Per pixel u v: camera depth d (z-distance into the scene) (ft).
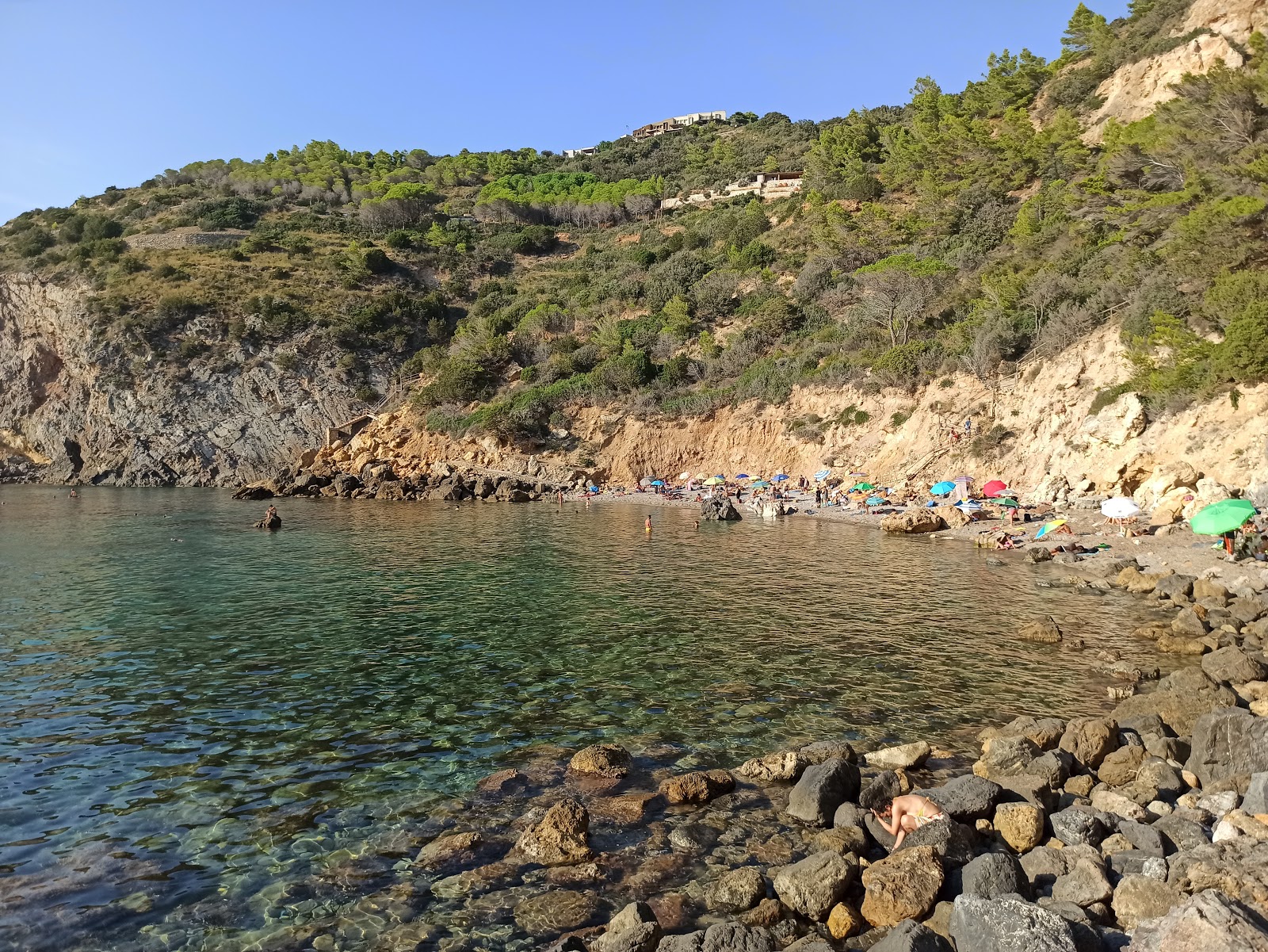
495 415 240.53
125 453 274.57
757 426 220.64
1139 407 128.67
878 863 28.43
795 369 222.69
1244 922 20.38
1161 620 69.62
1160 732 41.19
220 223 392.88
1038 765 36.47
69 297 302.45
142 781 38.52
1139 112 236.22
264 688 52.75
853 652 60.90
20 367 295.07
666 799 36.37
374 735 44.70
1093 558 99.60
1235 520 84.64
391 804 36.17
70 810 35.37
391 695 51.52
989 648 61.87
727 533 137.69
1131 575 84.58
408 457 247.70
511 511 180.75
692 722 46.70
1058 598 80.02
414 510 184.55
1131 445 128.57
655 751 42.55
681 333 266.36
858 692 51.70
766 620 71.72
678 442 230.27
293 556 110.83
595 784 38.17
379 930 26.78
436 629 68.85
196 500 211.82
